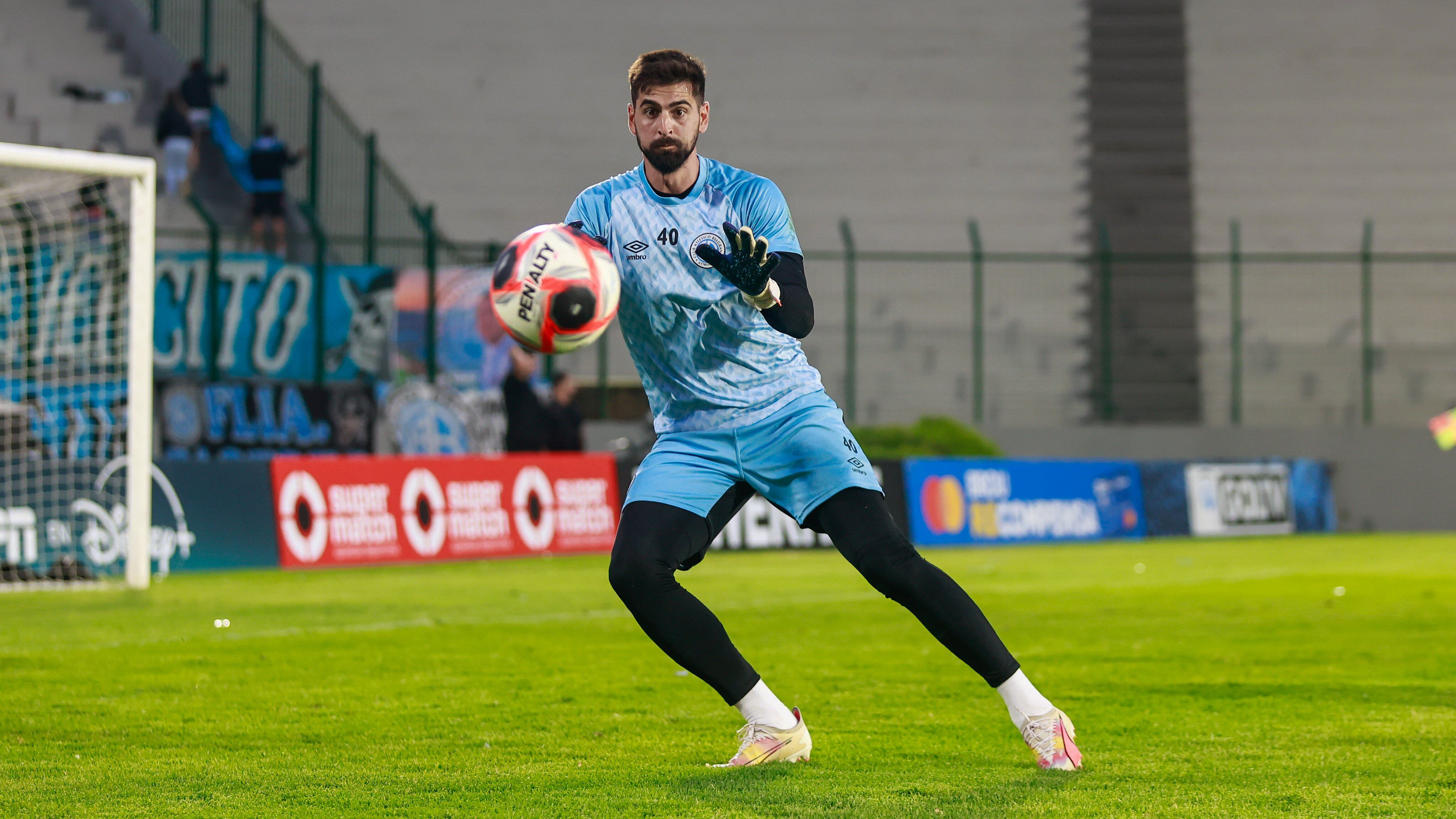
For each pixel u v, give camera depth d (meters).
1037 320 87.44
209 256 61.88
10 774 14.02
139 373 40.19
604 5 96.69
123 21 77.69
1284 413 87.38
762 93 96.31
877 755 15.01
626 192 13.96
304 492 50.34
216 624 29.59
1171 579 45.19
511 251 13.50
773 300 12.61
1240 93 97.19
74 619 31.52
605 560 54.53
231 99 77.62
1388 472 84.12
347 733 16.64
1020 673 13.88
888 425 84.31
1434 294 90.25
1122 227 93.88
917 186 94.62
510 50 95.38
